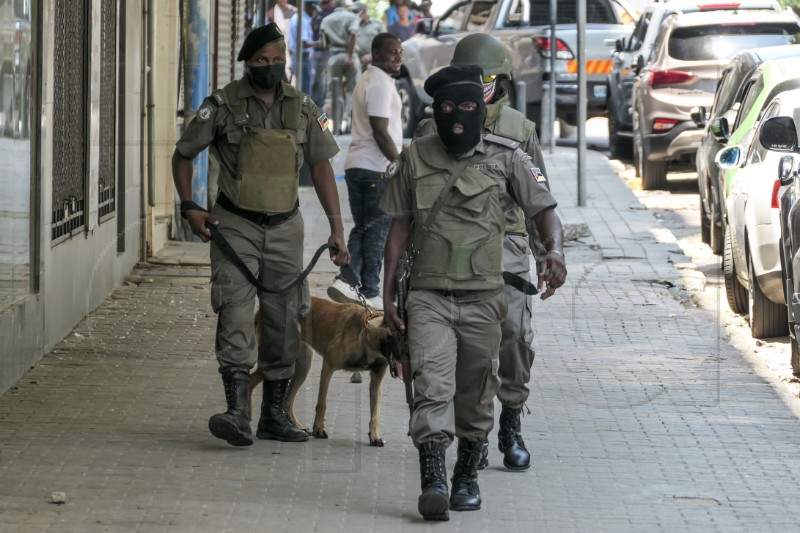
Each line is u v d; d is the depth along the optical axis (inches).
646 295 1273.4
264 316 821.2
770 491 733.3
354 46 2242.9
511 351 751.7
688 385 985.5
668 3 1927.9
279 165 804.0
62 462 757.3
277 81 802.2
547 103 2132.1
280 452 799.1
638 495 723.4
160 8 1408.7
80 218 1145.4
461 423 692.1
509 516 682.8
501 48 734.5
